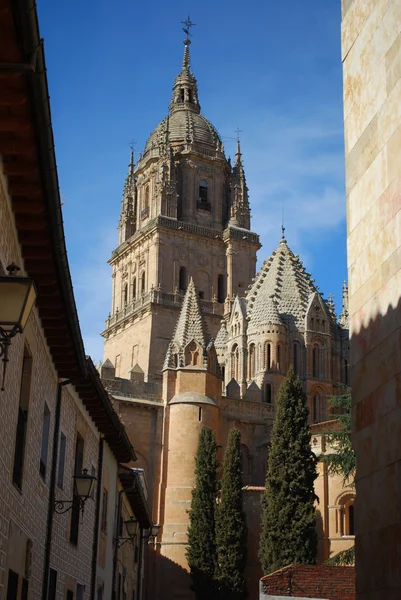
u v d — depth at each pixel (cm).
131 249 11512
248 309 9750
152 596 7594
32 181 1510
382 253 1689
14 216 1611
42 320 2058
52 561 2328
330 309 10362
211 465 6944
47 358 2208
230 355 9669
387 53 1727
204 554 6619
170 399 8369
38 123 1315
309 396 9288
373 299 1719
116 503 3728
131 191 12056
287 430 6134
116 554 3619
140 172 12031
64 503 2498
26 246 1728
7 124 1326
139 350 10662
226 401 8781
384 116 1720
